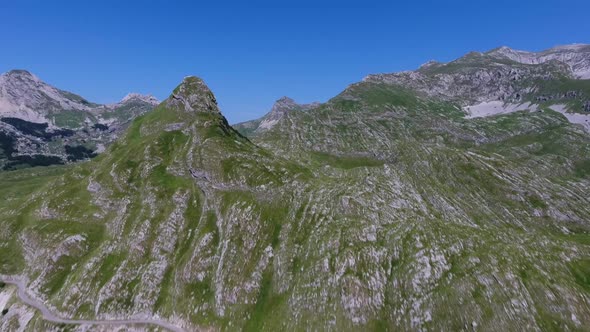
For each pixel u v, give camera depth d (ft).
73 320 355.56
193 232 411.75
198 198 445.78
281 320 309.63
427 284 294.46
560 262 304.30
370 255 324.60
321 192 403.75
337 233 352.28
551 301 264.72
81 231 442.09
